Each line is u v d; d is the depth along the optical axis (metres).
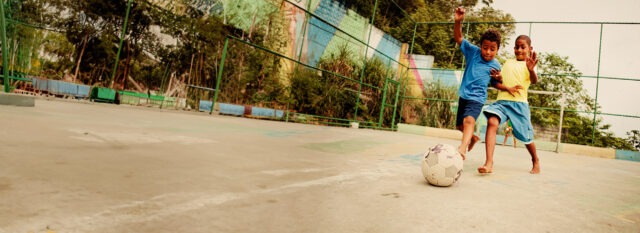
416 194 1.66
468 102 2.86
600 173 3.81
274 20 10.87
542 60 22.00
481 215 1.35
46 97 6.34
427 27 18.73
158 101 8.23
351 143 4.44
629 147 17.45
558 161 5.25
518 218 1.36
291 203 1.29
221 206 1.16
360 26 13.33
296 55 11.39
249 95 10.39
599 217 1.50
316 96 11.81
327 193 1.51
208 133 3.63
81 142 2.16
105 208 1.02
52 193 1.10
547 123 15.45
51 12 7.07
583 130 17.72
